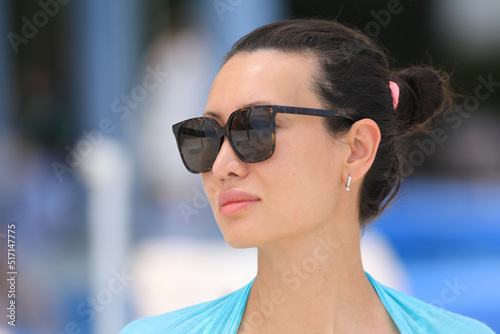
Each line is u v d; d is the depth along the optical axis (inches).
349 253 270.2
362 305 272.1
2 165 855.1
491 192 1133.1
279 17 951.6
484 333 282.4
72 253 735.1
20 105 981.2
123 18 858.8
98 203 661.3
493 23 1245.1
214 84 270.4
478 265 816.9
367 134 268.8
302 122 251.9
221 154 251.4
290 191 247.6
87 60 842.2
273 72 255.8
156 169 828.6
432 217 975.6
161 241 805.2
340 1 1121.4
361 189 284.4
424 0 1243.8
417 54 1263.5
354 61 274.1
